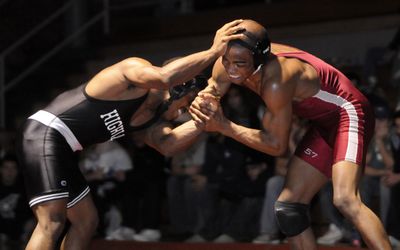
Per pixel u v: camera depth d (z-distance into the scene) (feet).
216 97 30.07
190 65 28.55
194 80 30.86
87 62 73.51
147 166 54.60
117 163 55.01
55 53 74.95
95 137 30.83
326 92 30.50
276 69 29.07
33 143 30.19
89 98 30.27
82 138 30.63
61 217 30.04
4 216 53.31
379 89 55.67
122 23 76.89
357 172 29.99
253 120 52.90
